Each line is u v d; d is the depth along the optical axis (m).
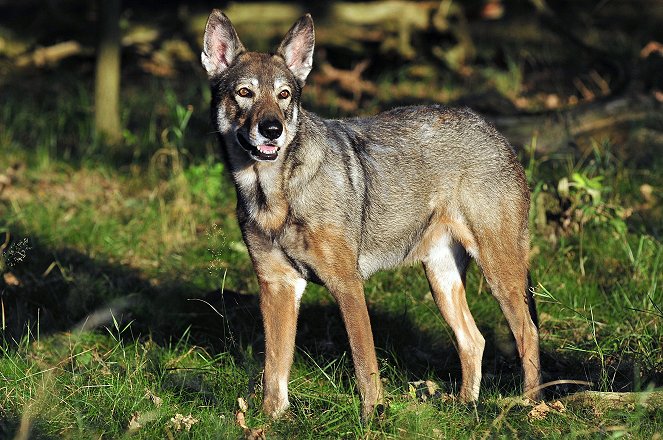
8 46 21.78
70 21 22.17
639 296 11.42
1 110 18.30
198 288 12.18
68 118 18.16
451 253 10.13
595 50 19.84
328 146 9.05
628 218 13.34
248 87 8.96
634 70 18.39
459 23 22.00
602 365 9.39
